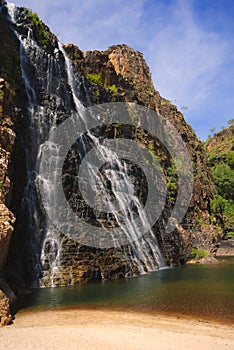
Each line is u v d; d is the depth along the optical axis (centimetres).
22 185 1941
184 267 3072
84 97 3225
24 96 2198
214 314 1203
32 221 1912
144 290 1686
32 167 2067
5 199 1402
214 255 4441
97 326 1028
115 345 838
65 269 1878
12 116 1770
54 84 2661
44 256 1858
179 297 1502
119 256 2275
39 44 2803
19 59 2291
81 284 1864
